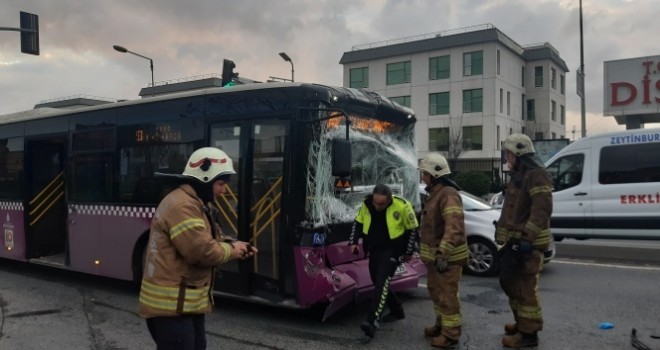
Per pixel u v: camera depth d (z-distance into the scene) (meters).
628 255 10.53
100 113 7.70
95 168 7.73
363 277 6.07
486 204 9.09
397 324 5.96
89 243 7.76
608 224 10.48
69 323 6.11
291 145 5.75
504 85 42.88
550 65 46.56
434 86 43.56
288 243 5.74
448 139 42.66
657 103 19.91
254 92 6.09
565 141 22.91
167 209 3.20
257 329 5.83
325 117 5.68
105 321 6.19
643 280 8.15
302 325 5.97
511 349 5.13
